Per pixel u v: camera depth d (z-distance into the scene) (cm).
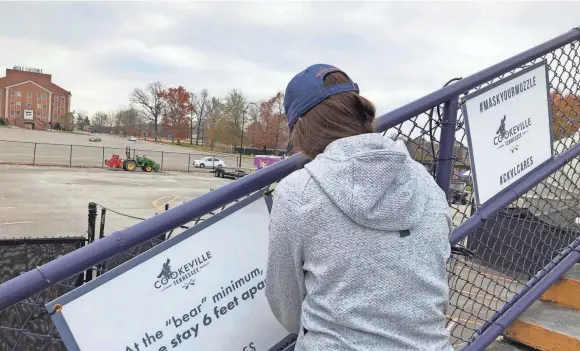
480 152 204
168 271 141
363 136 116
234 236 151
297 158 156
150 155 6244
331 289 111
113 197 2291
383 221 109
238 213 152
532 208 268
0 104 11700
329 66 129
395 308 109
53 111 12338
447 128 194
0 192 2172
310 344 112
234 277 151
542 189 271
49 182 2738
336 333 109
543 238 266
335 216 111
